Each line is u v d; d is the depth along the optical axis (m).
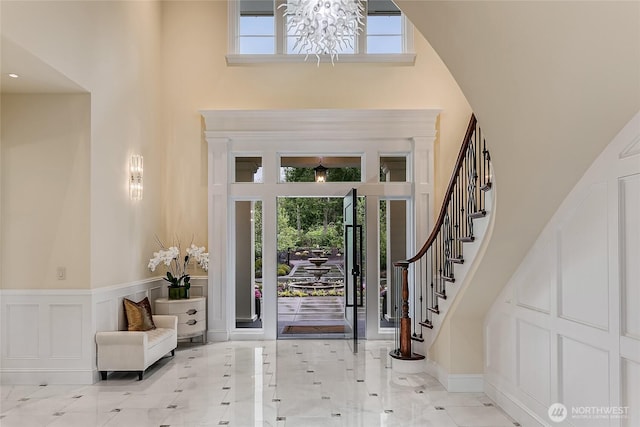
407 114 6.66
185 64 6.88
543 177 3.08
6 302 4.67
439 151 6.73
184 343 6.50
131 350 4.71
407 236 6.85
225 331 6.60
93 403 4.10
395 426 3.59
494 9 2.40
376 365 5.34
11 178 4.71
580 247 2.99
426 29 2.78
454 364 4.45
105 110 5.04
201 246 6.73
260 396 4.28
